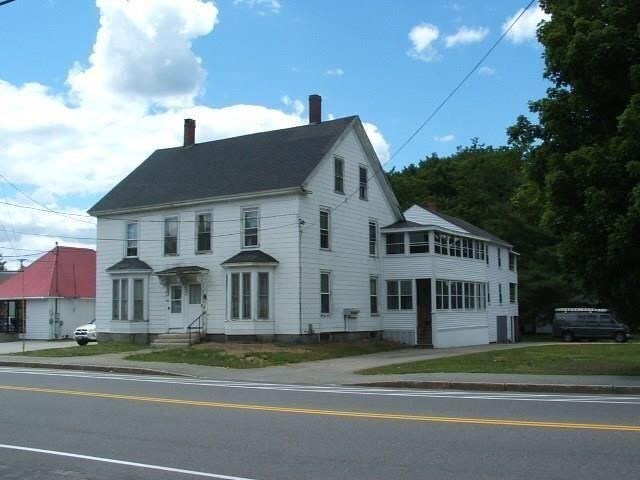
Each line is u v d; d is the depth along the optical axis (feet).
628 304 60.23
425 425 33.86
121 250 115.14
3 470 25.23
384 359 84.89
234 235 103.91
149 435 31.81
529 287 181.37
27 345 120.47
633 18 57.93
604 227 57.21
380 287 120.47
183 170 117.19
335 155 109.09
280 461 26.17
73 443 30.07
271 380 63.21
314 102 117.50
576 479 23.02
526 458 26.16
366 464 25.50
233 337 100.01
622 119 54.13
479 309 138.72
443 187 229.66
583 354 86.94
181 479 23.61
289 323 98.27
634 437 30.12
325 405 42.45
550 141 64.23
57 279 144.87
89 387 53.83
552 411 38.78
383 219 122.83
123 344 103.09
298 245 98.68
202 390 52.31
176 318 108.06
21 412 39.32
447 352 99.14
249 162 110.73
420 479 23.24
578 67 59.57
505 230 190.08
